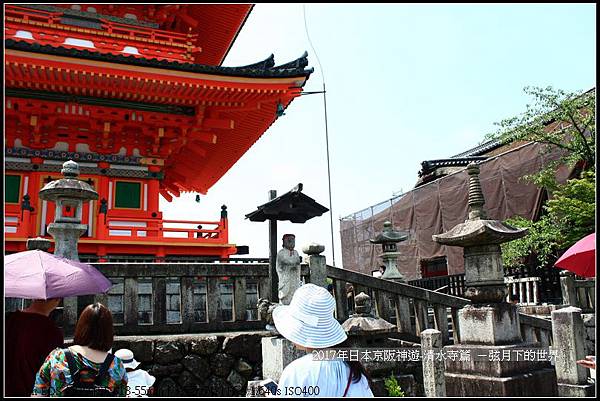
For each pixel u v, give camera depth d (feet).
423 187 90.74
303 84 52.34
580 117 50.47
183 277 27.20
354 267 111.75
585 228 49.44
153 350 23.68
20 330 13.70
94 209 53.21
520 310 46.65
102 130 53.06
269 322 23.56
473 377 23.41
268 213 24.66
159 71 46.57
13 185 51.16
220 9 58.95
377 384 23.36
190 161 71.92
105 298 25.46
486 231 23.53
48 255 17.25
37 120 49.70
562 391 25.79
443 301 32.50
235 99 52.31
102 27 54.08
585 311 44.45
